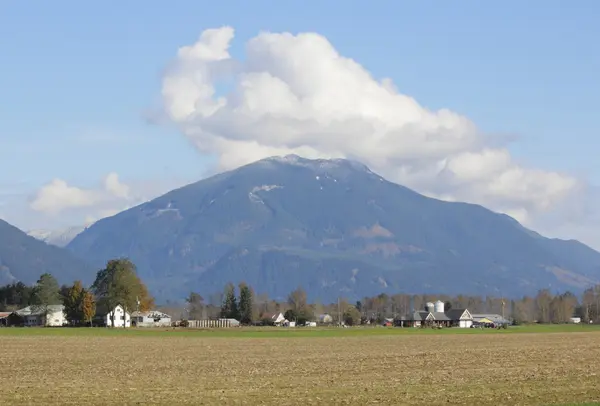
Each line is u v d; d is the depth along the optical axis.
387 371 109.50
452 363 124.62
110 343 189.62
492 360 131.25
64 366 119.50
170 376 102.50
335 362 128.38
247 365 121.94
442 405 71.69
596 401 73.38
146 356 143.62
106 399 76.69
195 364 124.19
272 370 112.12
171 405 72.31
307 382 93.69
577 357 138.12
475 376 100.50
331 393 81.12
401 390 83.62
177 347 174.25
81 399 76.62
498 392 81.06
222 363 126.31
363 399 75.94
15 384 91.69
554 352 154.25
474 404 72.12
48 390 84.75
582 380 94.25
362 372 108.06
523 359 133.38
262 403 73.38
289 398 76.94
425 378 98.12
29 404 73.00
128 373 107.25
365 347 177.62
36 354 147.75
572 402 72.75
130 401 75.12
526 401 73.88
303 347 177.50
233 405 72.38
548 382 91.88
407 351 160.50
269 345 185.88
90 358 137.62
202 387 88.00
